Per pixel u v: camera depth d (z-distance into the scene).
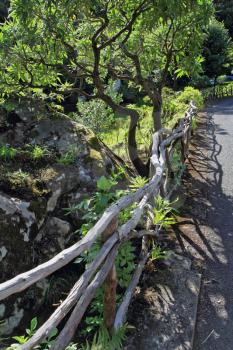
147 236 3.40
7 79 4.37
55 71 4.52
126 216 2.76
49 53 4.23
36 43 3.96
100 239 2.42
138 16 4.42
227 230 4.12
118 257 2.96
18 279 1.62
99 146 4.39
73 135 4.32
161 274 3.30
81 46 4.62
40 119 4.47
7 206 3.07
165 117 8.12
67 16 3.79
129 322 2.78
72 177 3.79
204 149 7.38
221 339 2.71
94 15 4.04
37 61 4.23
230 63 22.36
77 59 4.94
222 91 18.47
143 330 2.72
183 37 4.89
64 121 4.48
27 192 3.38
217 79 20.33
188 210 4.55
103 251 2.24
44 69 4.38
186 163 6.36
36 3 3.57
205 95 16.47
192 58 4.96
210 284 3.26
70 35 4.29
